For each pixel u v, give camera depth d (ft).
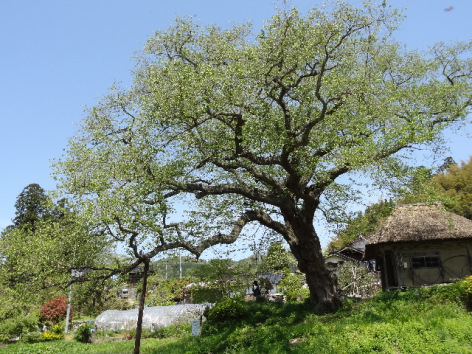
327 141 49.32
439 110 57.52
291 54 45.96
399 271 65.62
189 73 45.83
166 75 48.85
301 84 51.83
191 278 85.87
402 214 68.69
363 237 95.35
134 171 44.52
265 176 52.54
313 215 60.29
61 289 45.68
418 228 64.69
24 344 88.99
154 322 90.94
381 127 50.37
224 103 46.47
